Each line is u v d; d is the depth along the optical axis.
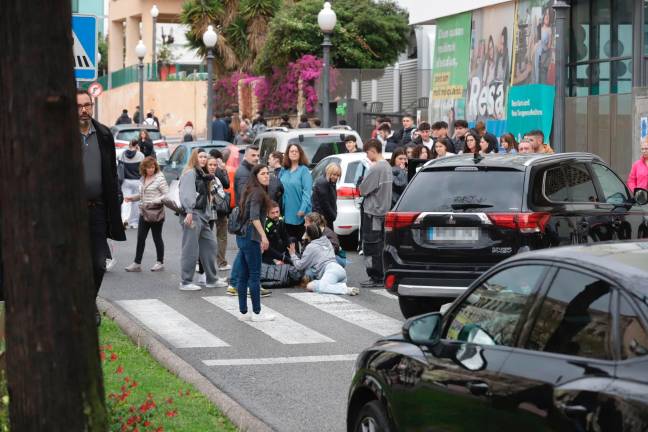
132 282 23.94
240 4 77.31
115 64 106.44
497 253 16.86
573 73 35.56
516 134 37.31
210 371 15.12
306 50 59.28
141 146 47.06
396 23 59.53
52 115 6.61
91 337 6.84
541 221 16.80
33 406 6.71
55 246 6.65
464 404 7.76
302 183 25.22
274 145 32.50
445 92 43.25
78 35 19.08
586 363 6.81
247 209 18.72
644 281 6.80
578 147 35.12
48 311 6.67
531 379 7.14
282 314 19.77
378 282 23.09
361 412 9.17
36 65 6.57
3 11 6.56
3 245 6.73
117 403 10.85
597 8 34.12
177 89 90.62
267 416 12.62
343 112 51.53
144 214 25.50
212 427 11.37
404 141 32.88
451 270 17.16
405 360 8.60
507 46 38.06
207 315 19.67
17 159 6.60
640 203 18.70
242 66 76.56
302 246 25.08
